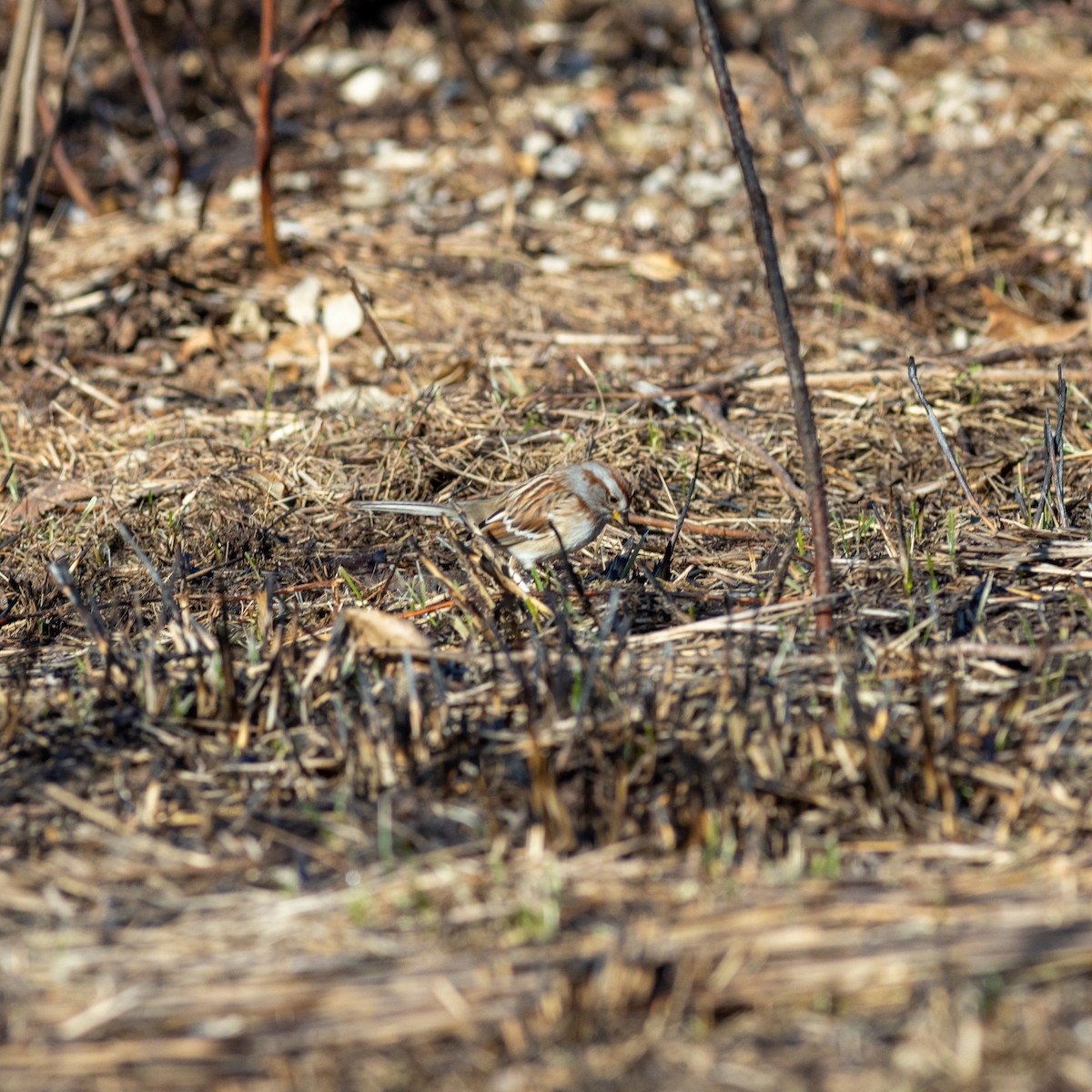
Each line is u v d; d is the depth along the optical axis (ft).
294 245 53.26
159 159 64.44
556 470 34.14
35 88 47.70
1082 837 22.21
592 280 51.44
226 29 74.59
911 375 34.06
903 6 72.18
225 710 26.53
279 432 41.29
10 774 25.45
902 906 20.47
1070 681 26.58
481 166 61.00
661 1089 17.70
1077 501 35.50
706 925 20.24
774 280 27.17
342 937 20.57
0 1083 18.20
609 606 29.07
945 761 23.72
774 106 66.59
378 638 27.09
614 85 70.44
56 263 52.21
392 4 79.05
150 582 33.96
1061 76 66.80
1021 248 52.26
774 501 37.17
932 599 28.76
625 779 23.00
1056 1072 17.60
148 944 20.66
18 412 43.27
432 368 45.44
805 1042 18.30
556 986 19.02
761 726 24.68
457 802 23.82
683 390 41.14
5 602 33.06
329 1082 18.03
